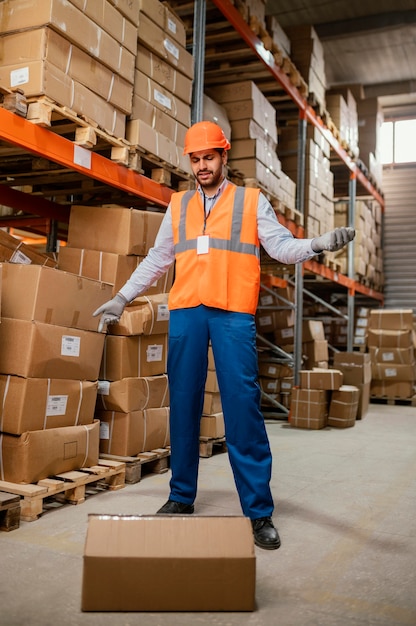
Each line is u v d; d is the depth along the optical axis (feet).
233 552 6.79
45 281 10.48
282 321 26.13
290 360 25.29
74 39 11.40
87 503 11.00
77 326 11.37
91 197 17.84
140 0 13.83
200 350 9.70
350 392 23.03
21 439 10.19
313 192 27.94
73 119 11.61
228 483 13.00
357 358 26.81
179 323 9.75
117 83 12.94
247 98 20.53
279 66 23.12
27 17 10.95
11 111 10.60
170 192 15.78
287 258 9.11
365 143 42.50
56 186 17.04
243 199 9.64
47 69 10.89
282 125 28.19
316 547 9.06
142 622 6.45
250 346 9.40
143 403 13.30
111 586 6.64
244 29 20.07
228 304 9.34
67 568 7.85
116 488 12.01
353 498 12.14
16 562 8.02
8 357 10.36
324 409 22.88
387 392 32.58
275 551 8.84
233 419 9.34
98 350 11.96
